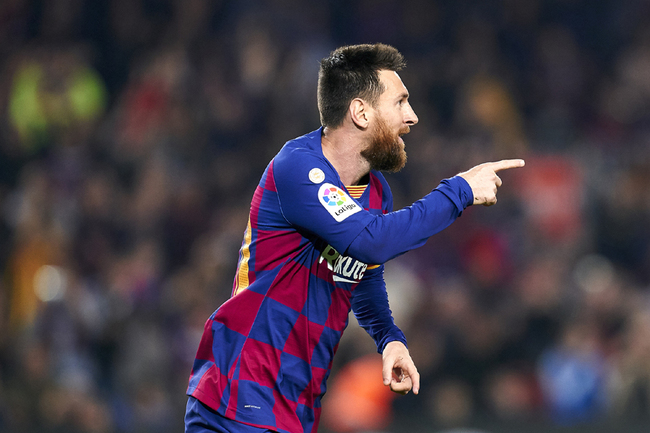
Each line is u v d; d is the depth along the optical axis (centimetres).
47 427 2228
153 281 2716
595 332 2597
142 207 2991
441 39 3831
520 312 2731
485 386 2505
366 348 2352
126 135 3228
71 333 2450
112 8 3603
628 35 3966
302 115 3334
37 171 3038
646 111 3694
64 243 2780
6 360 2447
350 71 977
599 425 2072
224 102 3394
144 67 3531
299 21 3619
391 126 984
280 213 970
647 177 3212
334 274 985
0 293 2652
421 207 934
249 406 956
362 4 3847
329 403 2305
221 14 3650
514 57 3825
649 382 2411
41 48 3462
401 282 2664
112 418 2344
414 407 2361
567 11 4009
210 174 3180
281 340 972
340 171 1000
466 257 2991
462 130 3475
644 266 3056
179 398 2439
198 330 2536
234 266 2694
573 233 3150
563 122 3600
